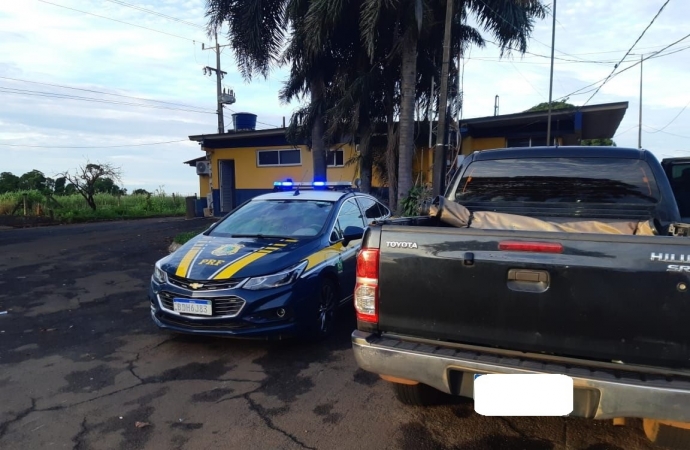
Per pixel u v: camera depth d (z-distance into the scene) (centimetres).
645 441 303
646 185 372
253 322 432
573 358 245
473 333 264
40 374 415
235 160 1867
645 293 226
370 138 1269
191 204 1958
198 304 437
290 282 451
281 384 392
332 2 1023
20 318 579
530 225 365
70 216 1933
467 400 362
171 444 305
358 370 420
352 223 601
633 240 229
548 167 395
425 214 434
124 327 543
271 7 1250
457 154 1278
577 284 238
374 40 1134
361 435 313
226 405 357
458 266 264
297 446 301
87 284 754
